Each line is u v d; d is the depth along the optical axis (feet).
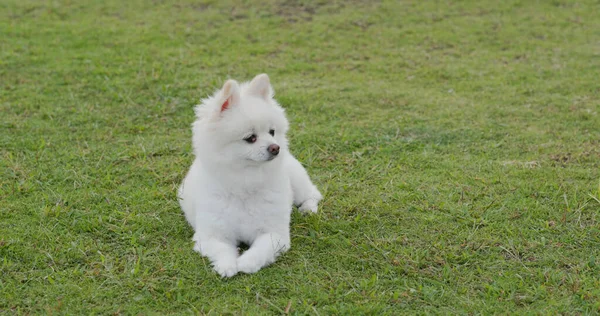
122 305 6.59
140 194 7.69
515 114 9.12
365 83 9.93
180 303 6.61
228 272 6.77
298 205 7.61
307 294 6.68
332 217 7.45
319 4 13.91
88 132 8.68
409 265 6.90
